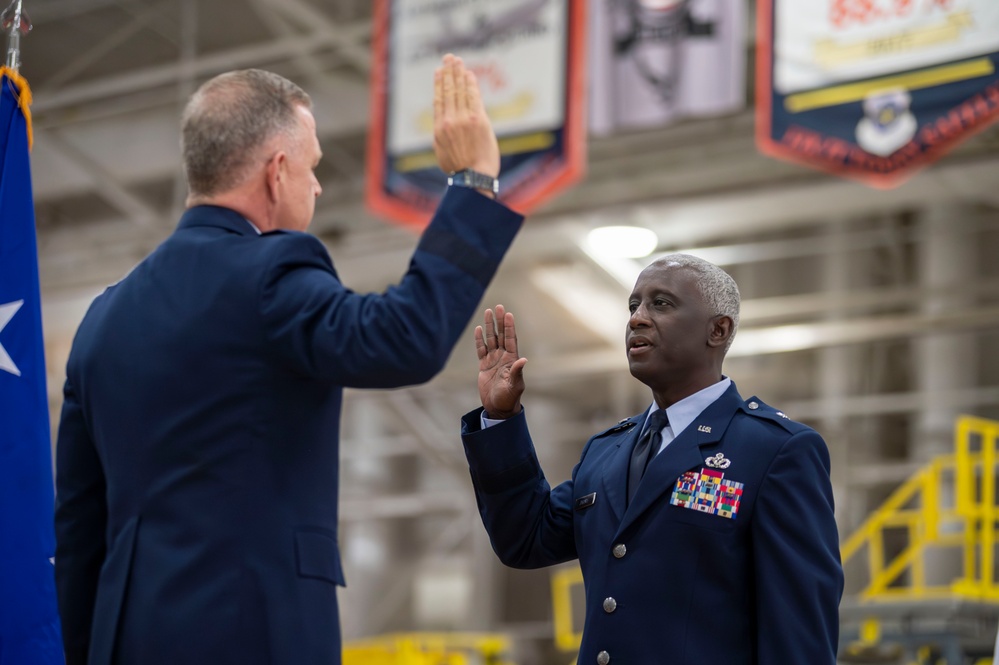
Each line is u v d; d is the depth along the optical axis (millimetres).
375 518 23703
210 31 17766
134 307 3465
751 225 17828
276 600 3189
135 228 20703
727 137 16703
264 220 3611
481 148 3453
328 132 18516
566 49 11906
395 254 18766
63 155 19328
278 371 3287
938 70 10133
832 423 20797
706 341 3385
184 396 3299
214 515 3227
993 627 9859
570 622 14930
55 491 3648
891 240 18859
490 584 22094
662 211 17609
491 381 3545
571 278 19703
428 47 12531
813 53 10625
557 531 3574
